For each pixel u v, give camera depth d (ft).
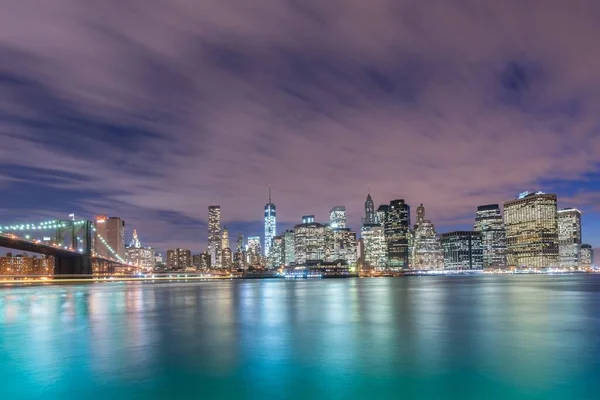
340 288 549.13
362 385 85.92
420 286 596.70
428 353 112.88
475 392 81.71
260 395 80.84
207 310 228.43
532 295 355.15
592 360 104.47
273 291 463.83
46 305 266.36
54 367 99.60
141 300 312.29
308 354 111.96
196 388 84.64
